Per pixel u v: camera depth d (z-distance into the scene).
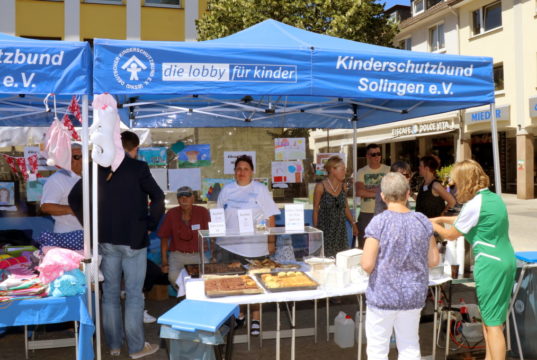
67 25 16.44
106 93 3.11
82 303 3.03
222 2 14.77
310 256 3.86
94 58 3.10
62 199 3.89
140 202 3.62
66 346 4.01
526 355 3.73
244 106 4.86
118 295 3.75
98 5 16.62
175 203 6.43
